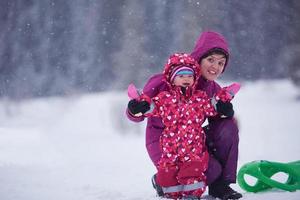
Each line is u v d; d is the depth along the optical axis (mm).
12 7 35500
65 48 39281
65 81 37969
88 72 39406
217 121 5387
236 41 39969
